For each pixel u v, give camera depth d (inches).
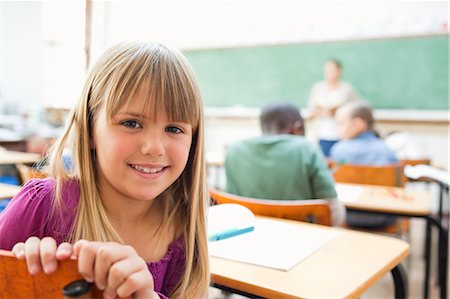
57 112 178.7
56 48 182.5
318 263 40.0
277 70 207.5
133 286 21.6
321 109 197.5
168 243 37.7
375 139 112.5
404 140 160.4
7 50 239.5
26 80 241.3
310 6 198.8
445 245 85.8
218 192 63.3
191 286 37.1
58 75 178.1
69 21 124.1
